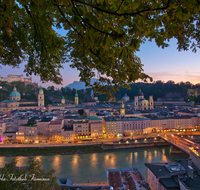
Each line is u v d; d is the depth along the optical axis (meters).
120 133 148.00
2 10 6.63
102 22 6.58
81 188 49.00
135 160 95.12
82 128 133.12
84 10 5.45
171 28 8.19
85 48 9.02
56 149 110.19
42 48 13.90
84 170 81.94
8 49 13.23
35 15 8.32
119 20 6.66
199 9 4.77
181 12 5.09
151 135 147.12
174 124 164.50
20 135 126.12
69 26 6.98
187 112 194.50
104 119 152.25
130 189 49.03
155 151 112.19
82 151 109.94
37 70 16.52
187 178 47.38
